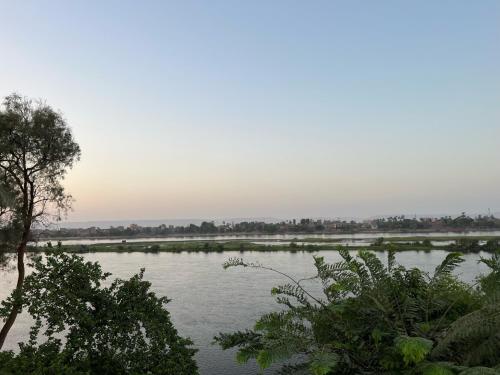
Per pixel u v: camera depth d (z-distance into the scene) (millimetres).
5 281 47781
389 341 5461
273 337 5727
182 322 27312
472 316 4605
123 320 9875
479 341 4797
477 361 4676
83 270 9883
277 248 97625
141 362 9336
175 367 9266
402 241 107312
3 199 12820
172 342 10047
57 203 17047
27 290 9211
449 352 5051
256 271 55250
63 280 9750
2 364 7812
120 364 9203
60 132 16609
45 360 8219
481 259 6238
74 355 9164
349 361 5379
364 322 5891
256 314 29188
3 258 15953
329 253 86375
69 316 9398
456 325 4691
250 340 6438
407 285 6441
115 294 10320
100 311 9812
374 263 5875
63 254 9977
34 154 16203
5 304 9062
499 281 5832
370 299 5895
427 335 5402
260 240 150625
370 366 5234
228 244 116562
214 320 27688
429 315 6352
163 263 71750
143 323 9969
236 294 37344
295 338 5438
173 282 45906
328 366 4449
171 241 162375
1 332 12664
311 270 54062
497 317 4449
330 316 5809
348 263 6105
